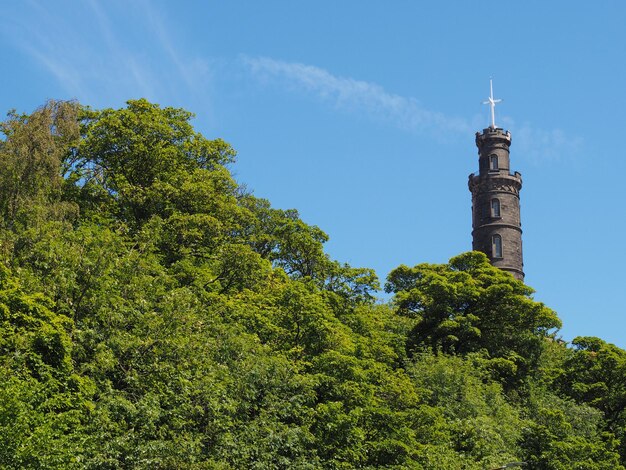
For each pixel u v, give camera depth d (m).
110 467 32.50
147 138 59.44
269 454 38.06
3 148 44.00
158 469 34.09
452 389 58.97
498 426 55.53
